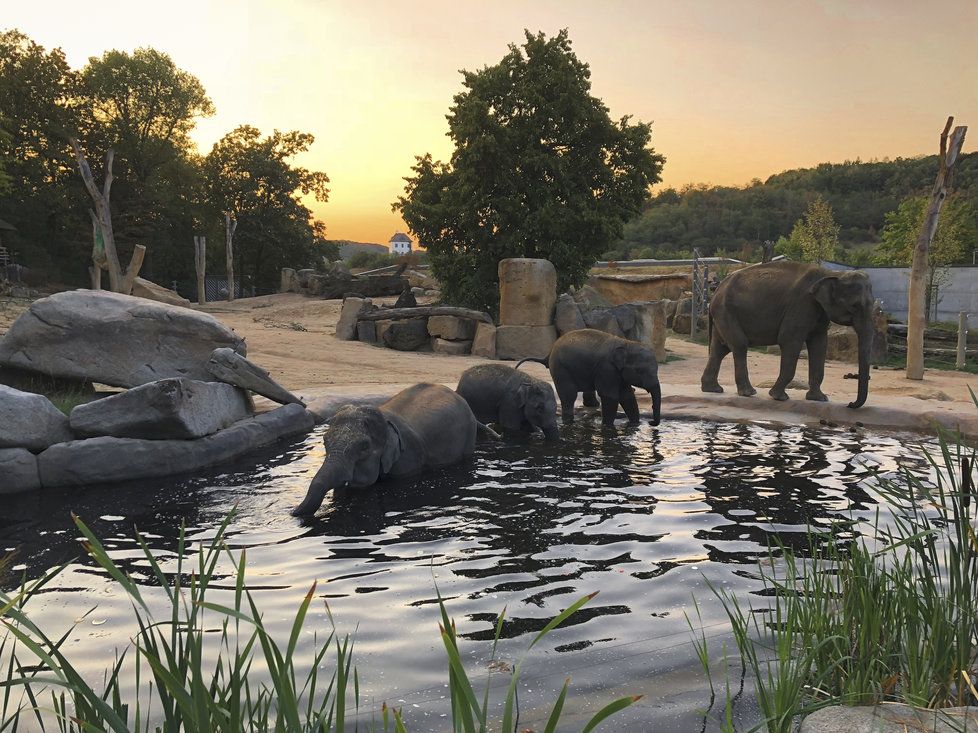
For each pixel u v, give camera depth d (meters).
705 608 4.36
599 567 5.19
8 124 52.59
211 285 60.12
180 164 59.12
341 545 5.75
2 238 52.66
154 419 8.05
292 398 10.93
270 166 60.31
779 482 7.82
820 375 12.98
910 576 3.46
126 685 3.32
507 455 9.38
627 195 26.70
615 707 1.51
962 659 3.08
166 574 5.04
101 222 25.53
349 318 24.25
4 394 7.63
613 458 9.16
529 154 25.73
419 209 27.67
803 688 3.15
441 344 22.53
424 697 3.25
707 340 29.89
